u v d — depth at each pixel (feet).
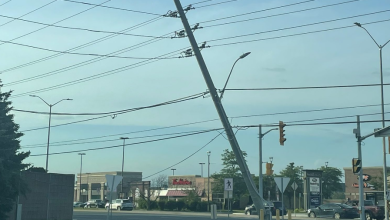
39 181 117.50
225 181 91.71
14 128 95.25
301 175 264.11
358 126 92.99
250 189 73.56
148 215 165.89
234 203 253.03
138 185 301.43
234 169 238.89
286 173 259.80
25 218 112.57
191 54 71.56
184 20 68.64
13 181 88.33
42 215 117.19
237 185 237.86
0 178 84.84
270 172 106.93
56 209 121.60
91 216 153.99
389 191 108.17
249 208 176.55
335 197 322.14
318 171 186.09
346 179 251.60
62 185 124.26
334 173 278.87
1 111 93.56
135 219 135.13
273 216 158.81
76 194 363.15
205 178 280.10
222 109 71.77
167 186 331.57
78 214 172.04
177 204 246.88
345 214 144.77
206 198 271.08
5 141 90.22
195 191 262.06
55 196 121.70
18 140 94.22
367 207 142.61
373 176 229.86
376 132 89.45
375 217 140.77
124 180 326.65
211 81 71.05
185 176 294.66
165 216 156.66
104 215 162.61
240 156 72.59
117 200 238.27
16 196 90.53
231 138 72.08
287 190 257.75
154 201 257.96
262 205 73.97
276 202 172.55
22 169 96.27
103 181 339.98
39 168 136.98
